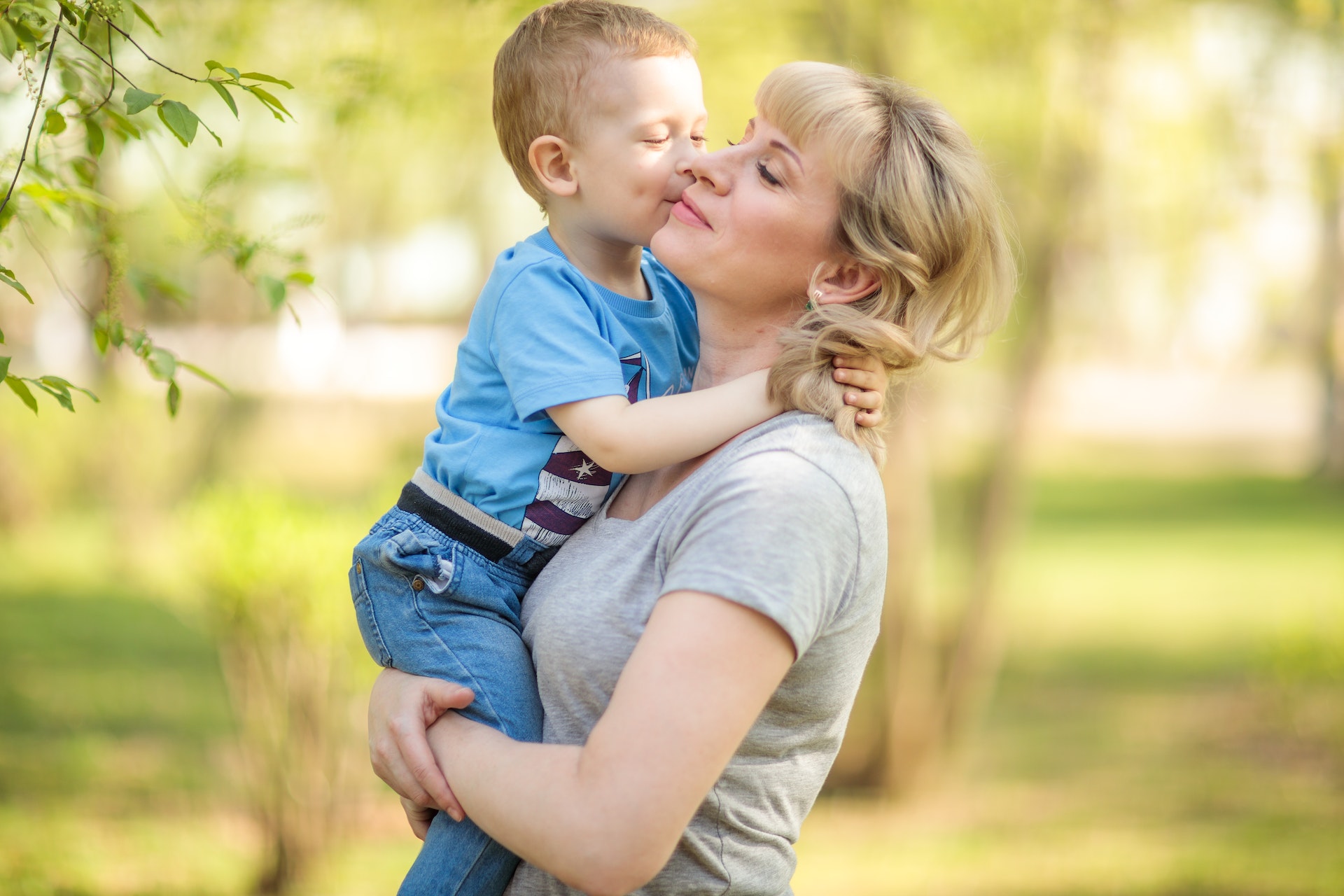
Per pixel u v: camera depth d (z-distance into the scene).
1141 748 7.49
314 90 4.13
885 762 6.95
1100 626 10.67
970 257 1.56
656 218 1.76
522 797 1.35
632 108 1.74
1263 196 6.07
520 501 1.62
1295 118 5.81
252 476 13.31
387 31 4.15
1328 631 7.07
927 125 1.56
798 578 1.33
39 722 7.36
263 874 5.16
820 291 1.56
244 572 4.98
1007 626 10.65
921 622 6.96
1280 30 5.58
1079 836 6.08
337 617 5.11
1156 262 6.56
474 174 7.93
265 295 2.23
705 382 1.68
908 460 6.84
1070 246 6.56
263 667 5.11
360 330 19.30
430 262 17.75
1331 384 18.80
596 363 1.57
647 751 1.28
